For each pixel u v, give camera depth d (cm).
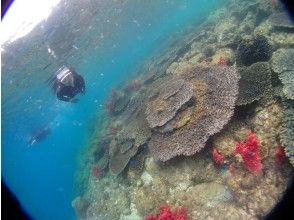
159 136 546
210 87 511
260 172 422
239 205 424
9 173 3600
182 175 517
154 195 548
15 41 1120
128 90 1254
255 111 466
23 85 1472
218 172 473
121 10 2066
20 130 2123
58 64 1625
